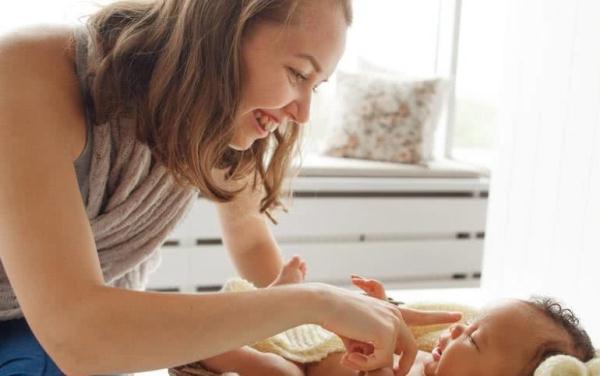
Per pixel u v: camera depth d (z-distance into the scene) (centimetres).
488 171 337
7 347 110
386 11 366
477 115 379
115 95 101
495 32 371
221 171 125
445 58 369
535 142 222
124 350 87
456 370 121
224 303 90
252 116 105
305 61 98
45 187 90
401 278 327
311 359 124
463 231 332
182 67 98
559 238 210
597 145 194
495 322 122
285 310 93
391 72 369
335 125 344
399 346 105
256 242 140
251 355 116
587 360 121
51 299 87
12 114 91
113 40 102
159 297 89
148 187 112
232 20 96
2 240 89
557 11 213
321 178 311
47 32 101
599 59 195
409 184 321
